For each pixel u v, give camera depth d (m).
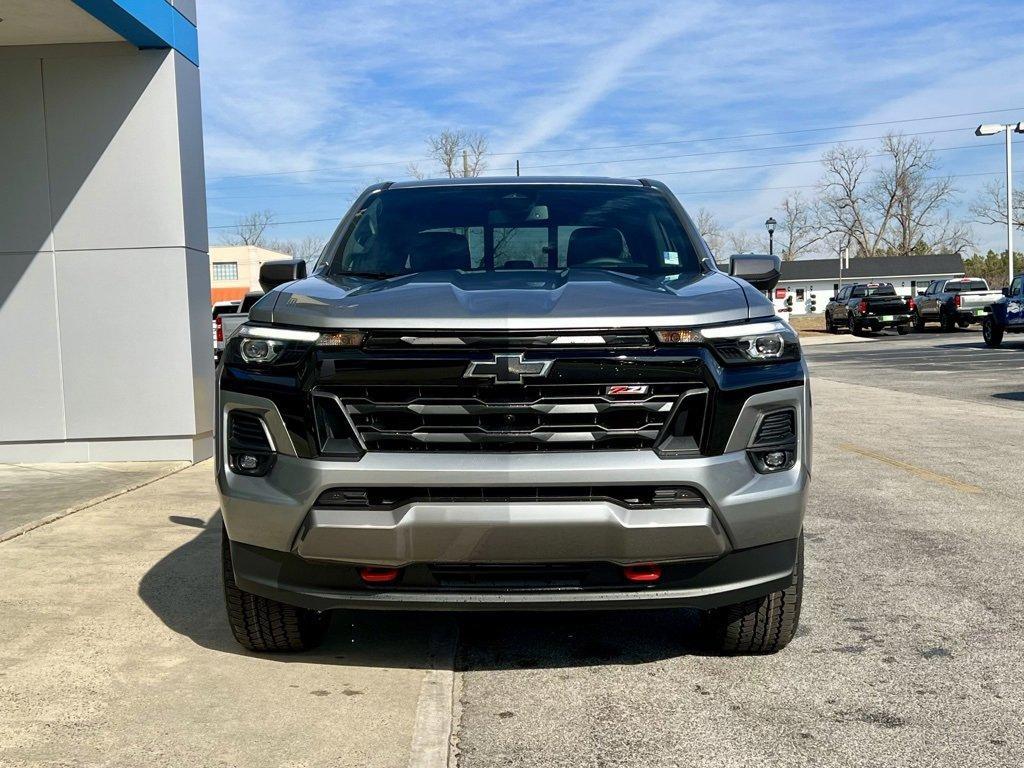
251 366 3.35
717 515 3.20
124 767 2.81
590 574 3.24
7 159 8.70
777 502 3.28
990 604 4.46
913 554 5.38
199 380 9.05
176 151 8.75
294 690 3.44
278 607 3.59
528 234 4.54
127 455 8.94
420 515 3.13
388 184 5.11
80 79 8.68
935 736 3.06
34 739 2.99
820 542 5.68
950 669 3.65
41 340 8.80
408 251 4.43
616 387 3.16
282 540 3.26
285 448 3.25
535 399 3.15
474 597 3.23
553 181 5.02
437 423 3.17
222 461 3.41
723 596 3.33
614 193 4.89
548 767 2.88
